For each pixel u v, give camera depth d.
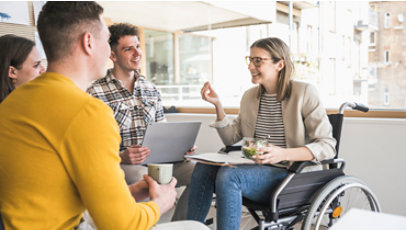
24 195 0.80
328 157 1.64
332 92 2.88
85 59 0.92
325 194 1.58
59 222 0.83
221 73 3.95
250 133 1.96
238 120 2.09
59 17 0.88
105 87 2.13
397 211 2.31
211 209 2.85
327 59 2.90
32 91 0.85
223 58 3.92
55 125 0.80
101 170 0.80
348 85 2.81
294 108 1.78
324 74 2.92
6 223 0.81
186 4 3.95
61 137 0.79
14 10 3.15
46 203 0.81
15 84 1.85
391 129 2.29
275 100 1.87
